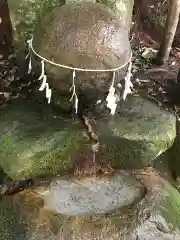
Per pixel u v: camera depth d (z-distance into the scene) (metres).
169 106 2.10
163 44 2.35
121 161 1.65
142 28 2.69
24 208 1.51
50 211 1.51
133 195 1.60
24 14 1.72
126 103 1.76
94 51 1.35
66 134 1.57
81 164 1.62
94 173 1.64
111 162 1.65
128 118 1.67
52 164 1.55
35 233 1.43
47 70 1.41
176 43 2.70
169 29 2.28
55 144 1.54
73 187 1.60
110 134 1.59
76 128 1.60
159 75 2.34
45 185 1.60
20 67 1.87
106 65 1.38
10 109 1.72
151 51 2.54
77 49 1.35
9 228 1.47
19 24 1.74
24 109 1.71
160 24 2.70
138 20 2.66
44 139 1.54
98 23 1.37
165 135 1.62
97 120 1.65
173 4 2.18
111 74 1.40
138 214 1.52
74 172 1.62
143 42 2.63
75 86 1.42
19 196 1.56
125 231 1.46
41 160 1.52
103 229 1.46
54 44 1.37
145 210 1.53
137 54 2.51
